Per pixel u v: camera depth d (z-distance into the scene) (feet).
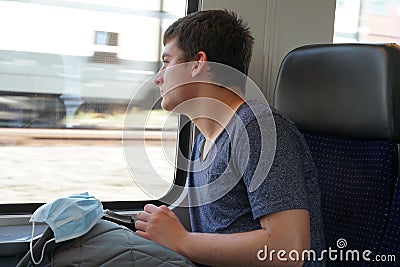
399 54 4.53
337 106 4.84
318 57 5.01
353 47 4.73
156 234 3.83
